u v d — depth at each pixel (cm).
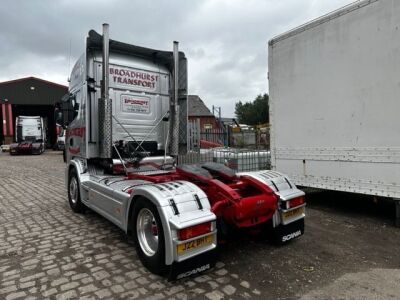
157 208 316
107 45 505
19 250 414
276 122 660
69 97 643
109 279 330
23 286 318
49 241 446
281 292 304
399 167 469
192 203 320
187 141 636
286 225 400
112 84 564
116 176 529
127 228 382
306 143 601
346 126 535
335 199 683
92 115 556
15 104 3759
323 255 390
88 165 579
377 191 497
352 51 520
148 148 603
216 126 1928
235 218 353
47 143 3894
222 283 321
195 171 395
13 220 555
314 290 307
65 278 334
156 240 339
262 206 372
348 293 300
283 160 648
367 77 502
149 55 618
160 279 329
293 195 401
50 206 659
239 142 1481
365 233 470
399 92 464
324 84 565
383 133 486
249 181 400
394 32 466
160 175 469
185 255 301
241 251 402
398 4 461
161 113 627
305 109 600
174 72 602
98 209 480
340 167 547
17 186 925
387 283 319
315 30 575
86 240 448
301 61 603
